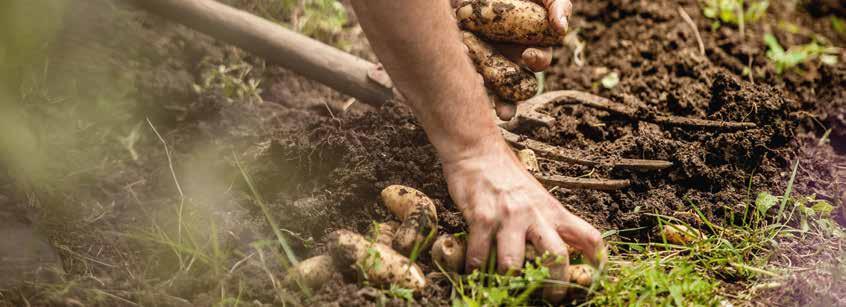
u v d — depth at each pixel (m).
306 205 1.30
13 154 1.35
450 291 1.19
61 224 1.29
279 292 1.19
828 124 1.57
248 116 1.50
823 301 1.22
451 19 1.15
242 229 1.29
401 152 1.33
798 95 1.63
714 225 1.31
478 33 1.26
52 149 1.41
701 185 1.37
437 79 1.15
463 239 1.20
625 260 1.27
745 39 1.73
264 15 1.64
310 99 1.58
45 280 1.21
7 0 1.44
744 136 1.39
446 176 1.20
